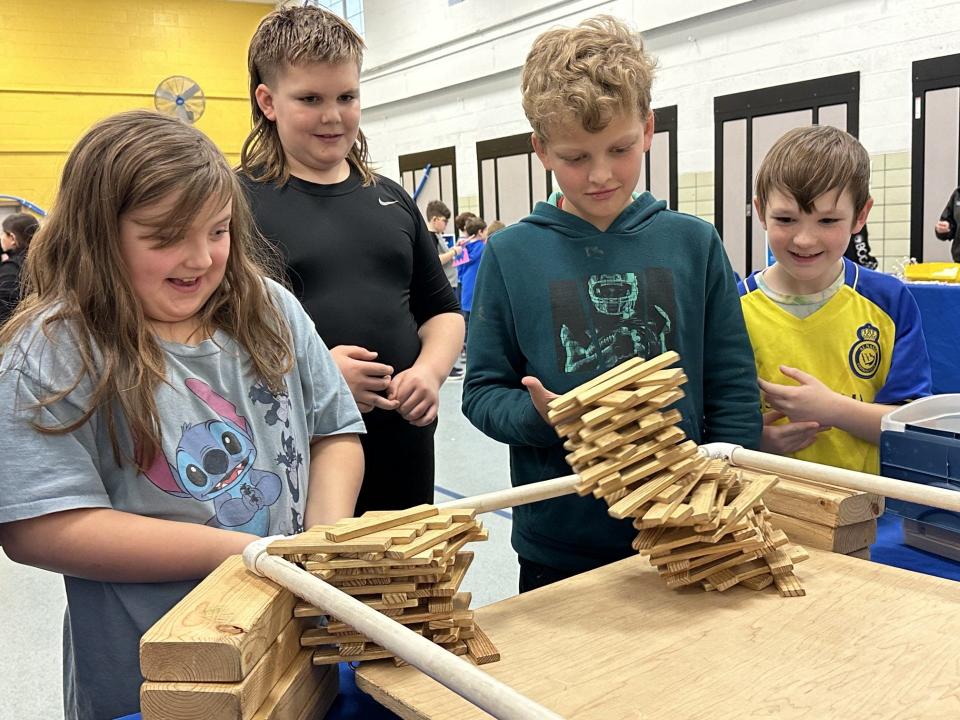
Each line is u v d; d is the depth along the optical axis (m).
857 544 0.75
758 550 0.67
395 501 1.19
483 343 0.94
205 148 0.70
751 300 1.15
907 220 3.46
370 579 0.57
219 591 0.55
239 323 0.78
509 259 0.94
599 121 0.77
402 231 1.19
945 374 1.45
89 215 0.67
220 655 0.47
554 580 0.95
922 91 3.31
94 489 0.67
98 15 7.32
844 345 1.10
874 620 0.61
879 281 1.13
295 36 1.06
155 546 0.66
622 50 0.80
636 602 0.66
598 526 0.91
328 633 0.57
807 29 3.69
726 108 4.09
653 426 0.63
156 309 0.71
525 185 5.83
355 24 7.50
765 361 1.12
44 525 0.65
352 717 0.58
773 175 1.04
